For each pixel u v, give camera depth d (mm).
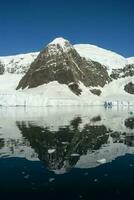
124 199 12398
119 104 129625
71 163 18359
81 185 14148
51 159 19406
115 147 23406
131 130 33906
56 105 117125
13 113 68812
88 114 66000
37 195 12906
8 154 20859
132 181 14742
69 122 44500
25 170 16828
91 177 15469
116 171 16516
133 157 19969
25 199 12414
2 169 17047
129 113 71438
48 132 32094
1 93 109062
